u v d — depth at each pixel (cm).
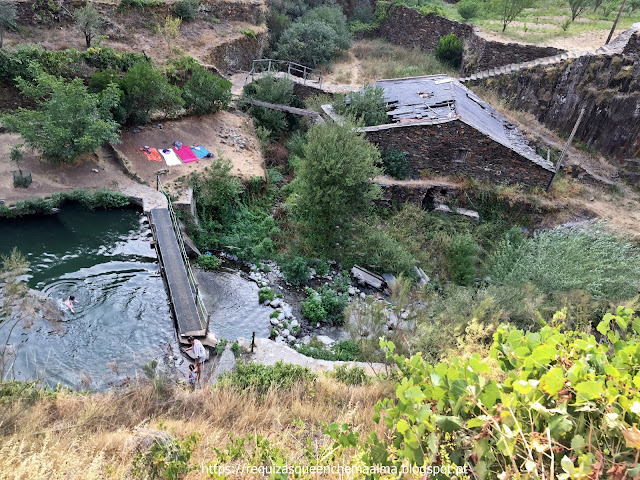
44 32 2083
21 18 2045
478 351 808
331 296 1511
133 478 478
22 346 1080
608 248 1433
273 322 1392
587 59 2180
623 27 2644
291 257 1645
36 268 1343
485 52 2555
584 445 302
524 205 1906
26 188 1517
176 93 1997
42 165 1627
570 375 339
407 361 462
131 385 834
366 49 3133
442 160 1945
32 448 498
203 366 1133
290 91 2336
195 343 1145
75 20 2166
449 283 1655
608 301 1284
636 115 2108
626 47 2120
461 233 1788
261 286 1536
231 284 1509
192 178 1738
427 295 1329
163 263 1400
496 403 358
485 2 3016
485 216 1931
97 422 661
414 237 1812
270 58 2875
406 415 369
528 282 1350
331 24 3027
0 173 1545
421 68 2792
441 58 2908
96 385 1023
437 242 1786
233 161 1936
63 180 1598
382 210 1919
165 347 1173
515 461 328
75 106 1576
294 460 505
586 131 2244
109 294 1300
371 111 2011
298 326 1399
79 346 1126
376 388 841
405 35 3188
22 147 1661
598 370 368
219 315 1374
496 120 2145
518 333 411
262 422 704
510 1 2653
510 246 1612
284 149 2206
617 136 2172
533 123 2309
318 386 861
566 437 329
